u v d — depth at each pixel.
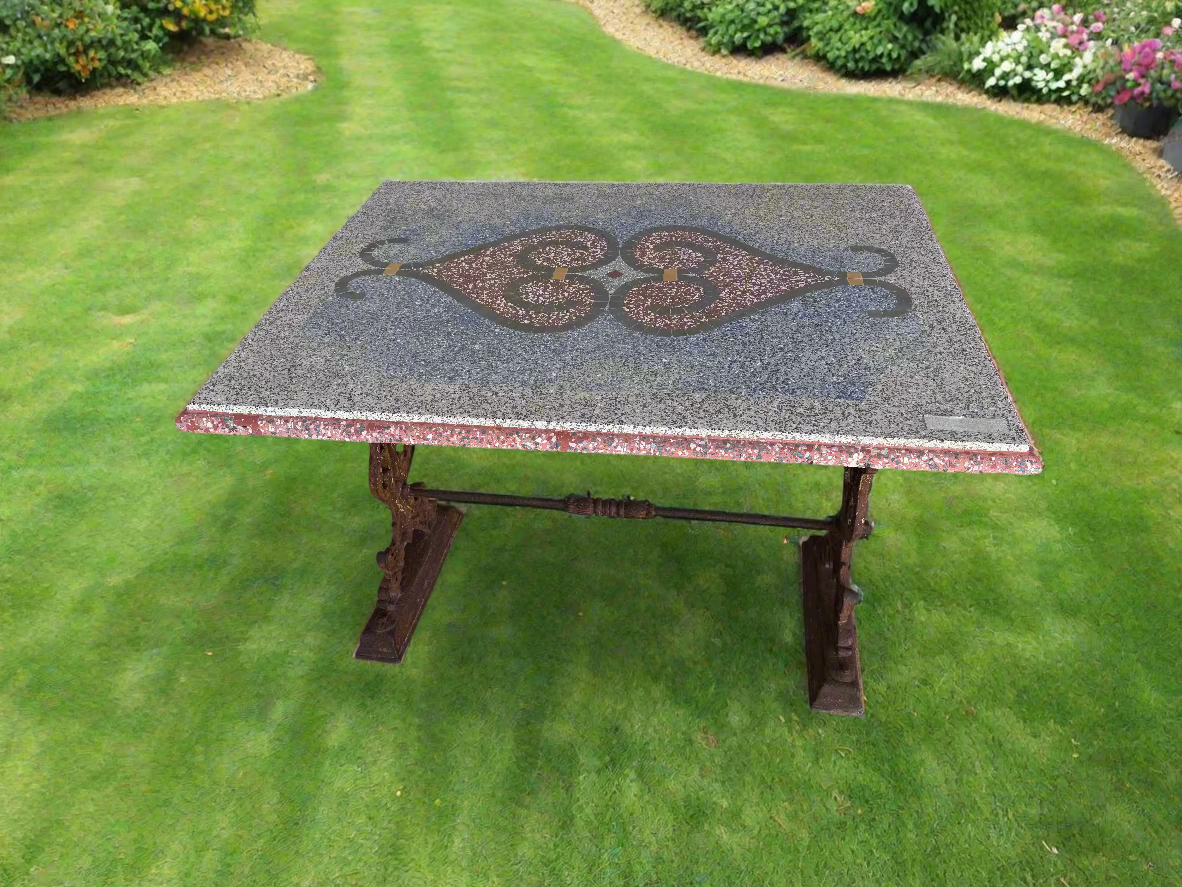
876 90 8.05
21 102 7.40
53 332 4.55
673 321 2.38
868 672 2.83
